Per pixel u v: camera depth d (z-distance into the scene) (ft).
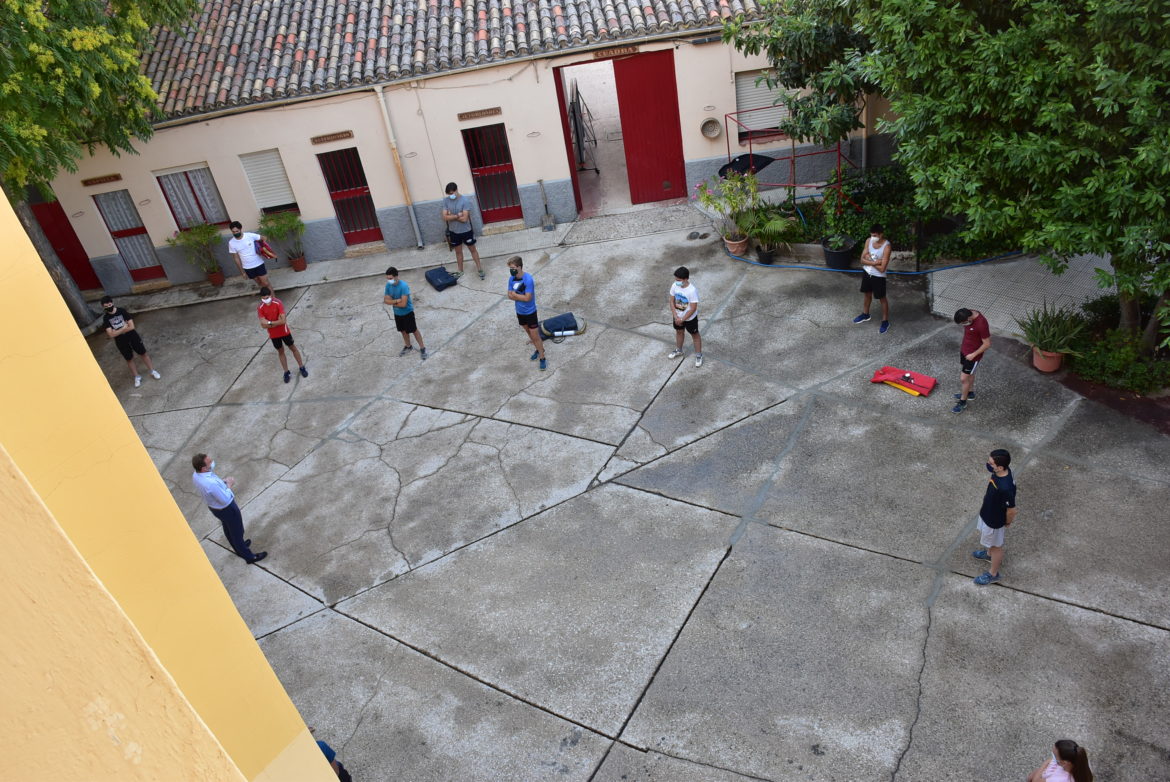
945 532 30.09
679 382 40.73
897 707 24.72
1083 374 35.63
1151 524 28.76
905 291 44.14
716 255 51.08
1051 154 29.25
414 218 57.67
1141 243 27.30
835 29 42.78
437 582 32.22
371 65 53.42
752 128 55.31
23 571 4.52
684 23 51.31
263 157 56.29
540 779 24.66
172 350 52.60
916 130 33.55
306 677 29.27
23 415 7.46
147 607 8.66
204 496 32.78
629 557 31.63
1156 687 23.86
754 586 29.45
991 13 30.78
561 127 55.16
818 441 35.40
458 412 41.83
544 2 54.85
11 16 36.91
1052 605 26.78
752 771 23.77
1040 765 22.62
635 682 26.96
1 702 4.73
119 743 5.12
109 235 58.59
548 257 54.75
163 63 55.72
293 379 47.34
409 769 25.63
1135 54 25.98
